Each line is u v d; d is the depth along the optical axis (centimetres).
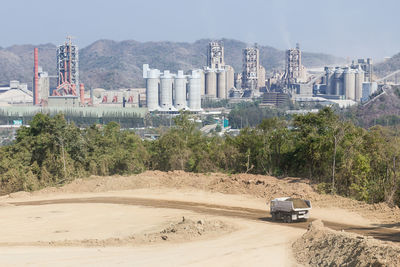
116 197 9188
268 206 7788
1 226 6950
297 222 6538
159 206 8156
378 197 7981
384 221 6359
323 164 9500
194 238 5694
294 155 10356
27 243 5709
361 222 6353
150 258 4759
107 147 13900
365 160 8625
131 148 14100
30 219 7444
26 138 13688
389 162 8812
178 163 12425
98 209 8119
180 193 9131
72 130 13200
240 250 4994
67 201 9088
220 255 4800
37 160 13338
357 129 10025
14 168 12231
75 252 5097
